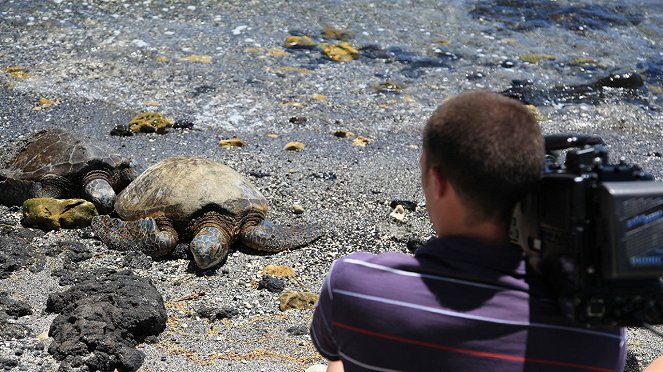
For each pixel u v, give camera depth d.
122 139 12.18
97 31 16.09
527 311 2.82
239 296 7.95
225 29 16.50
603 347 2.87
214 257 8.45
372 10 17.72
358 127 13.26
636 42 17.16
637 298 2.68
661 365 3.43
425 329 2.82
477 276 2.86
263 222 9.27
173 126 12.70
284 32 16.55
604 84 15.34
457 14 17.83
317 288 8.30
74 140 10.42
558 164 3.01
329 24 17.00
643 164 12.63
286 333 7.25
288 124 13.14
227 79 14.53
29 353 6.48
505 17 17.83
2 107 12.98
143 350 6.75
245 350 6.91
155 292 7.38
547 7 18.34
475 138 2.78
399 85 14.83
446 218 2.97
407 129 13.34
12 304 7.19
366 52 15.98
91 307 6.82
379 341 2.87
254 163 11.55
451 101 2.94
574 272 2.66
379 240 9.50
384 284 2.91
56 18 16.53
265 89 14.27
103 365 6.39
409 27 17.11
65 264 8.27
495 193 2.81
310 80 14.73
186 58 15.19
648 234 2.52
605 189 2.54
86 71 14.51
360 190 10.85
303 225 9.61
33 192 9.84
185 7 17.41
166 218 9.02
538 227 2.83
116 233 8.90
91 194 9.80
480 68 15.67
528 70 15.70
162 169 9.61
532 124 2.87
